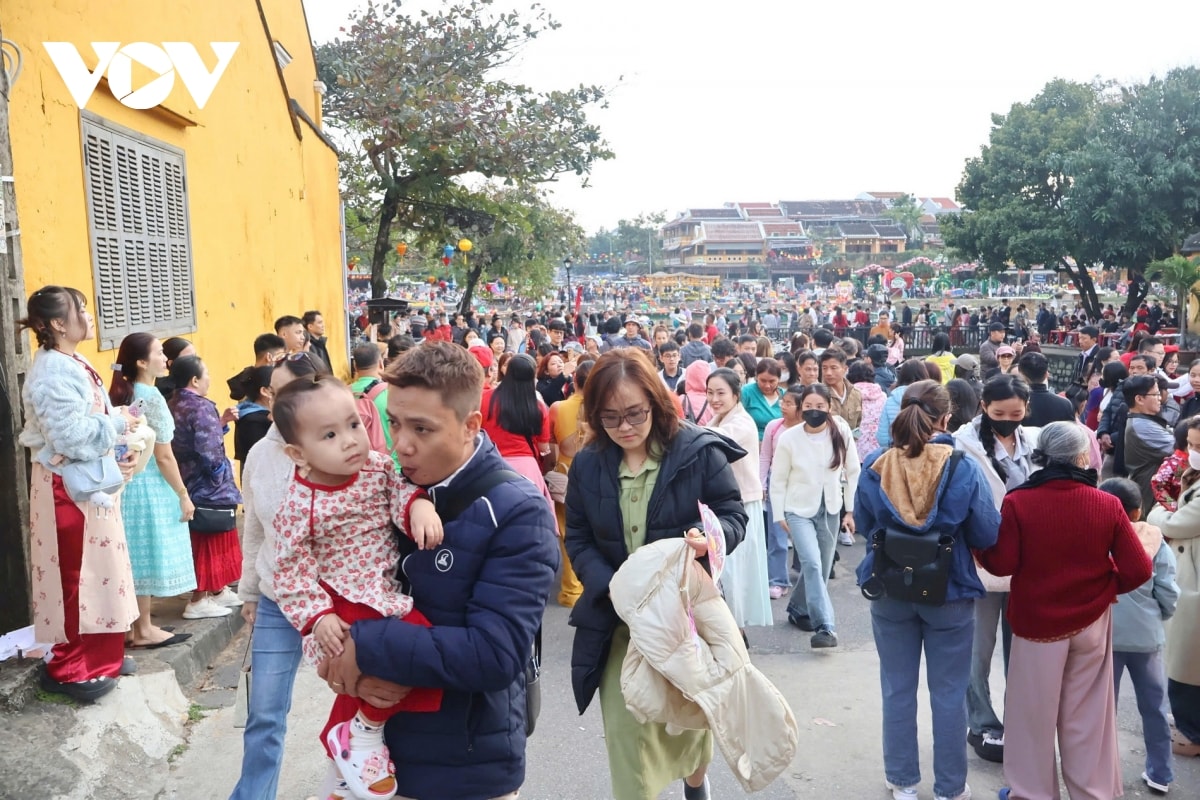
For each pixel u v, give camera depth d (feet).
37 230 18.03
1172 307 106.83
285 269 37.14
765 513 24.04
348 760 7.66
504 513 7.60
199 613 18.65
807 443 20.04
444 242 78.48
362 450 7.75
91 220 20.12
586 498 11.11
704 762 11.40
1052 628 12.35
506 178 66.95
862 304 193.47
